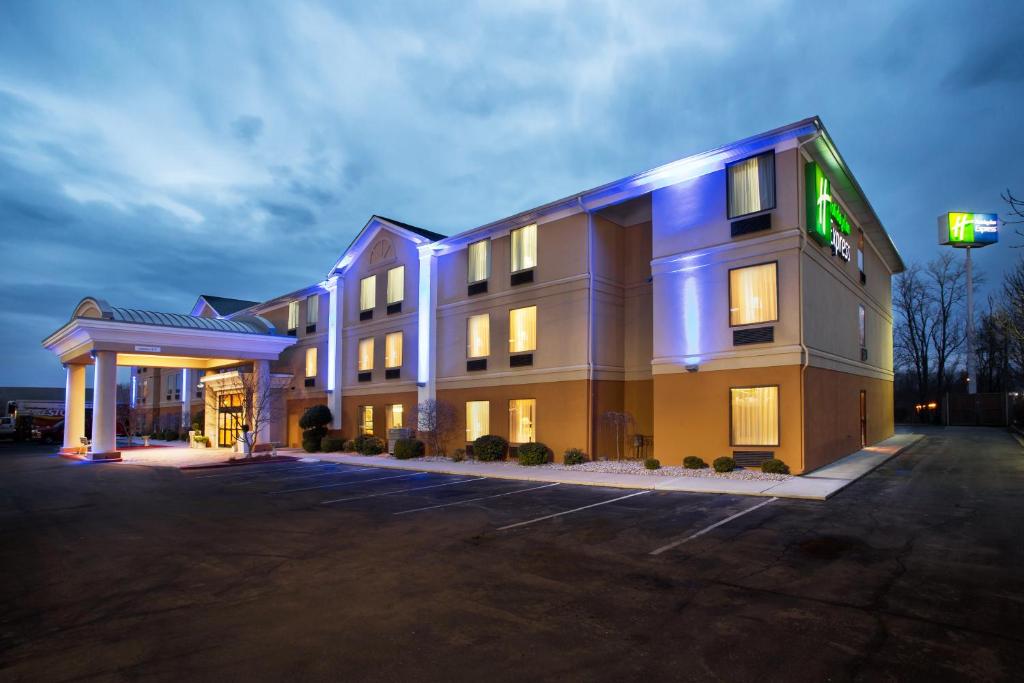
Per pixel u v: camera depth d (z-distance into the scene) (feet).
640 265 68.13
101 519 41.24
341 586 24.43
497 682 15.62
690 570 25.03
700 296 55.36
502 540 31.50
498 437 69.82
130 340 90.12
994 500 37.42
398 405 88.79
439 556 28.73
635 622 19.53
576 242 65.72
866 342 72.59
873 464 53.98
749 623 19.13
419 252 85.40
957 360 160.45
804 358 48.80
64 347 102.63
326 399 102.47
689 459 53.47
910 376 160.15
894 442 78.13
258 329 105.19
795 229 49.65
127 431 149.69
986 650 16.80
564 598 22.11
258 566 27.91
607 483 48.62
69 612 22.06
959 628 18.33
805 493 39.65
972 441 80.28
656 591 22.56
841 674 15.61
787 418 49.14
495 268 74.84
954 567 24.25
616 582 23.79
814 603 20.71
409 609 21.42
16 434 156.15
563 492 46.68
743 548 27.99
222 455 94.99
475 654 17.40
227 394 113.60
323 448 92.99
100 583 25.77
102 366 88.48
